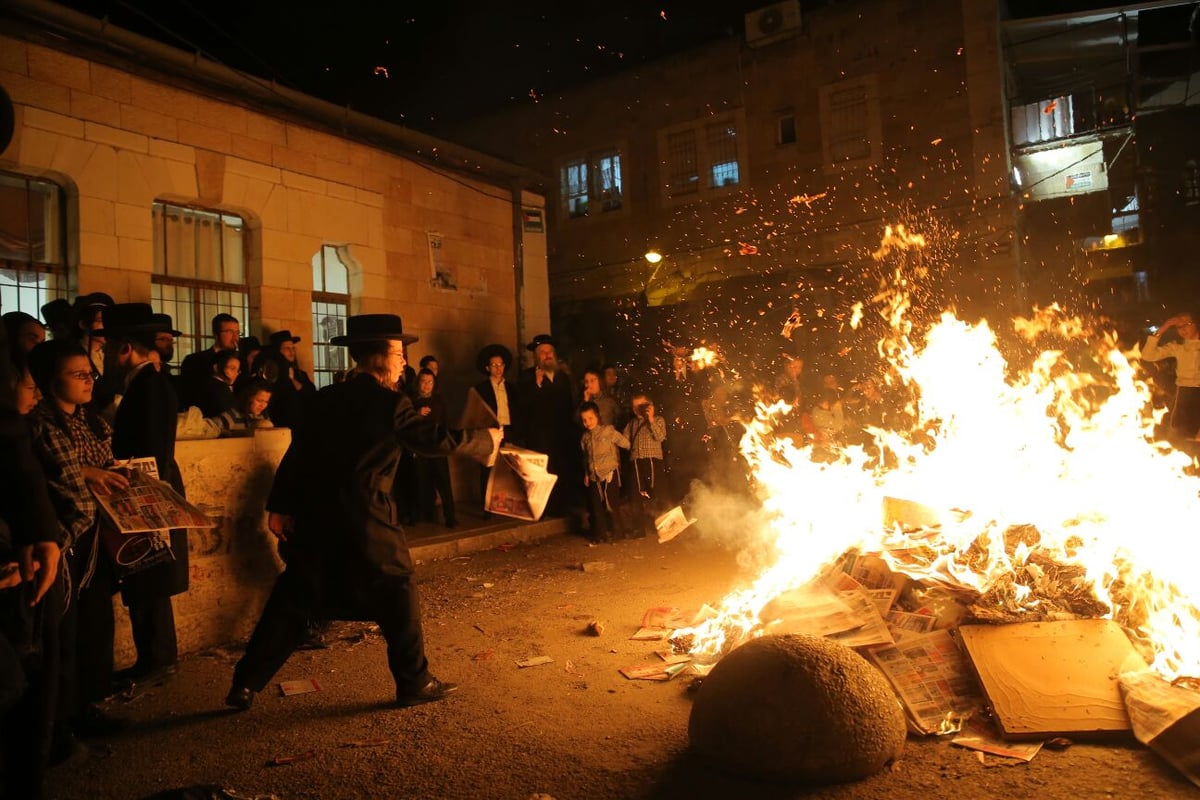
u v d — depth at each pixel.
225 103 9.50
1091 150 18.08
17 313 5.27
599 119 19.38
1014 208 15.73
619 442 10.02
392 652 4.50
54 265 8.15
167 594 4.84
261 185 9.84
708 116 18.06
